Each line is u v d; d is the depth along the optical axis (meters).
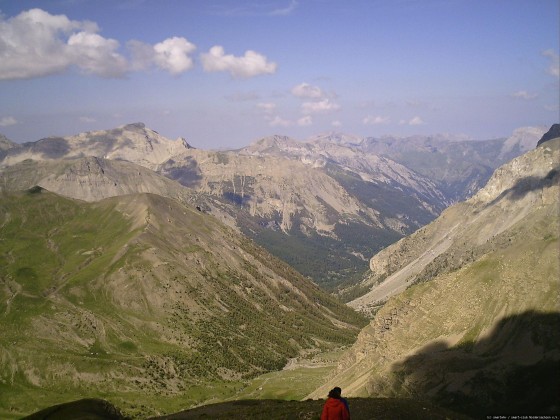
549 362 124.31
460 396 127.44
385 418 77.44
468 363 137.00
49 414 99.88
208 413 111.19
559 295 140.25
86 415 97.31
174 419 110.31
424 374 140.38
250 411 97.06
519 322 141.50
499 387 124.94
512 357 132.75
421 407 85.06
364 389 147.38
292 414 86.44
